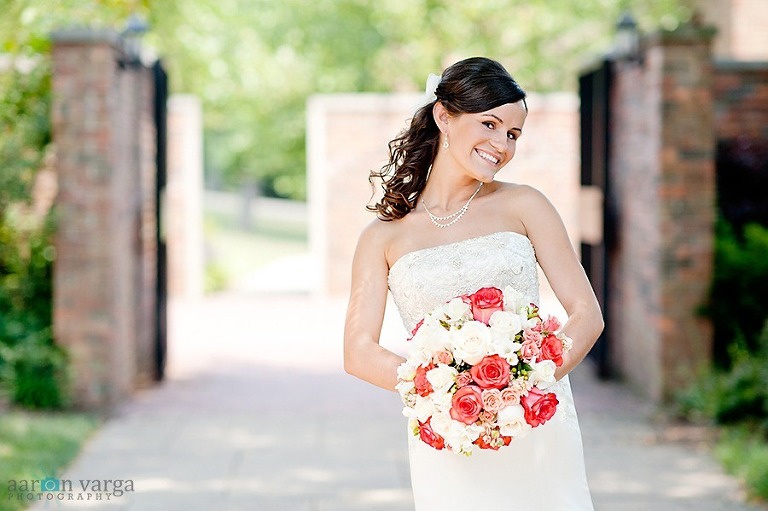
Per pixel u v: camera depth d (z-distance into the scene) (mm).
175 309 15117
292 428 8047
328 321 13812
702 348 8492
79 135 8258
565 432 3600
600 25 19156
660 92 8391
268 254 25969
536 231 3631
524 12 18734
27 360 8312
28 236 8953
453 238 3617
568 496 3576
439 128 3602
